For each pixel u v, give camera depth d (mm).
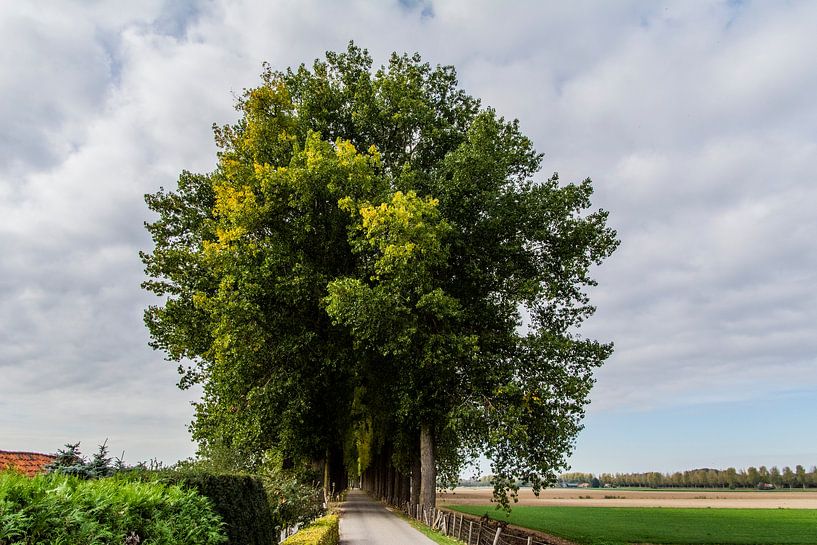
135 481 7199
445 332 24719
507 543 19906
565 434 24219
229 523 8852
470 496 111438
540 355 24734
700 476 186500
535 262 27766
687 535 40156
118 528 5543
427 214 23062
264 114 30141
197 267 29359
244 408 26719
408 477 40844
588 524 47875
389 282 23859
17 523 4348
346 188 25828
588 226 26578
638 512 67188
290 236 27031
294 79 32188
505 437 22969
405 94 30219
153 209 31047
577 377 24359
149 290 30000
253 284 24984
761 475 173875
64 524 4773
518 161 28438
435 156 30422
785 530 45531
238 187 27781
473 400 24859
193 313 29109
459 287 26984
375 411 35594
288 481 18125
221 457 21656
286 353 26188
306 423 28734
